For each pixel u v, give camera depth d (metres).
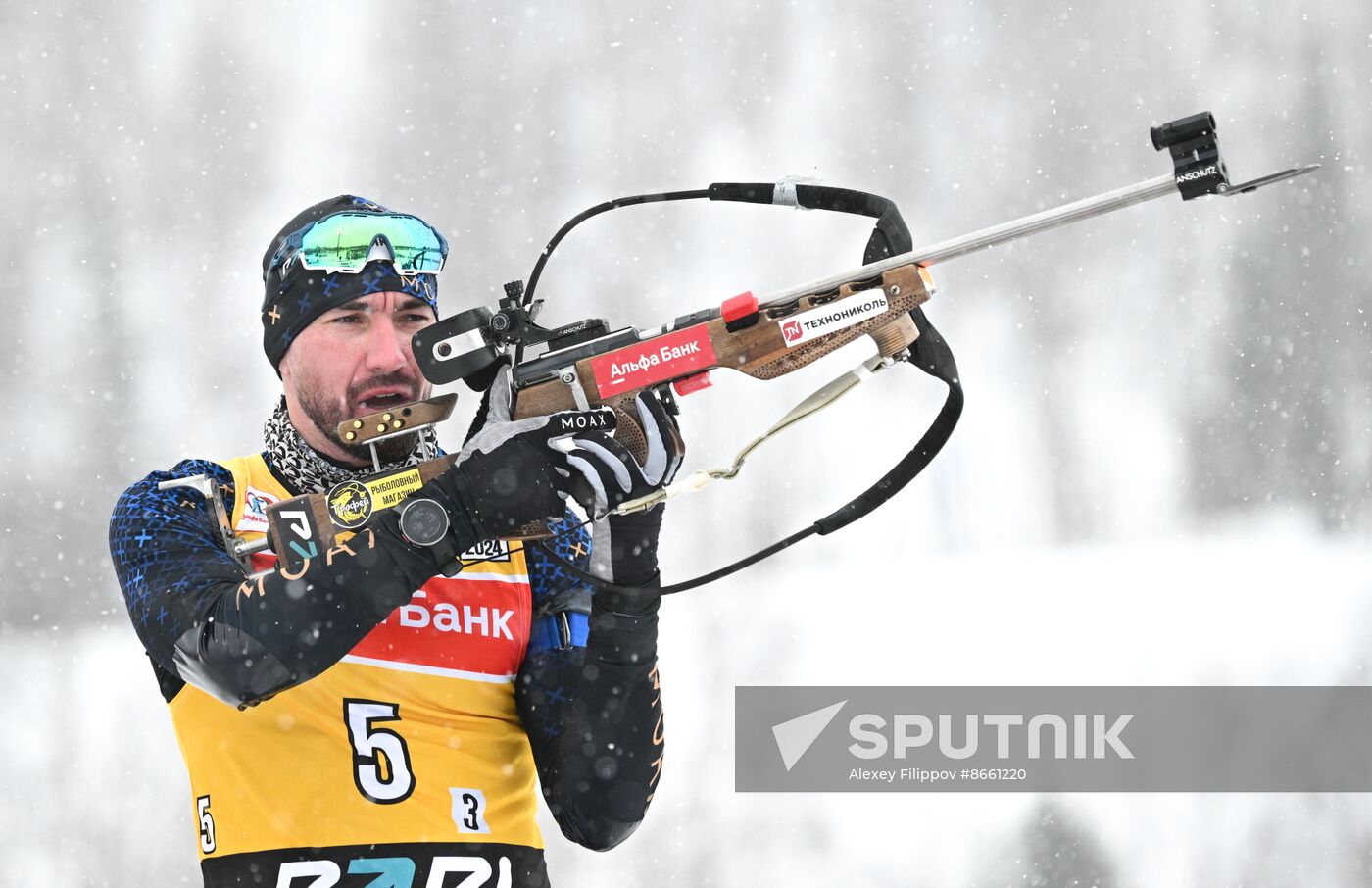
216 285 67.00
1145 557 48.06
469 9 83.25
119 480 57.28
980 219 87.31
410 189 80.44
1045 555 49.88
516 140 82.44
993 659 31.53
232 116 76.19
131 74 74.25
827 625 34.72
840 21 89.00
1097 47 87.25
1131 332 71.12
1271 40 82.44
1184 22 85.31
